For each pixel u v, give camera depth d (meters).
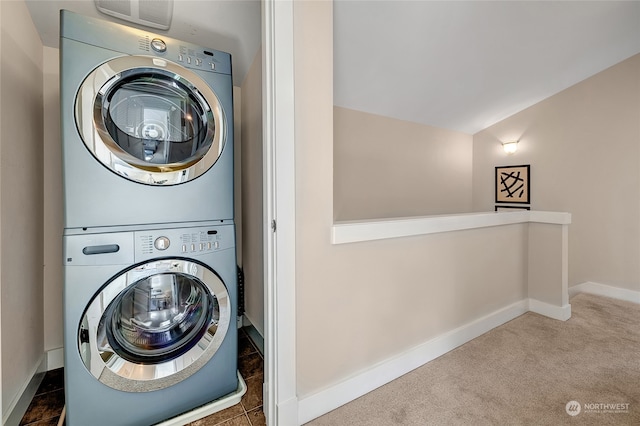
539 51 2.52
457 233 1.89
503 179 3.87
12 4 1.21
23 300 1.30
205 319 1.34
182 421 1.25
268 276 1.22
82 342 1.07
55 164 1.58
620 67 2.88
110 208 1.12
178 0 1.44
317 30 1.25
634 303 2.74
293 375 1.22
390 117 3.29
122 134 1.19
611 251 2.99
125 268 1.13
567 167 3.29
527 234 2.50
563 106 3.30
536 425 1.24
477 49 2.36
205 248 1.31
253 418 1.29
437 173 3.78
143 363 1.19
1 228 1.10
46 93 1.54
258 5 1.57
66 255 1.04
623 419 1.27
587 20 2.22
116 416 1.14
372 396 1.42
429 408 1.34
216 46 1.78
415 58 2.32
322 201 1.29
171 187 1.24
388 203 3.31
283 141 1.17
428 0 1.79
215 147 1.35
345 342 1.39
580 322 2.28
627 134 2.86
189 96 1.32
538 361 1.72
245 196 2.14
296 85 1.20
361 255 1.42
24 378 1.30
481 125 3.95
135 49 1.16
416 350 1.66
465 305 1.97
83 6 1.39
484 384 1.51
